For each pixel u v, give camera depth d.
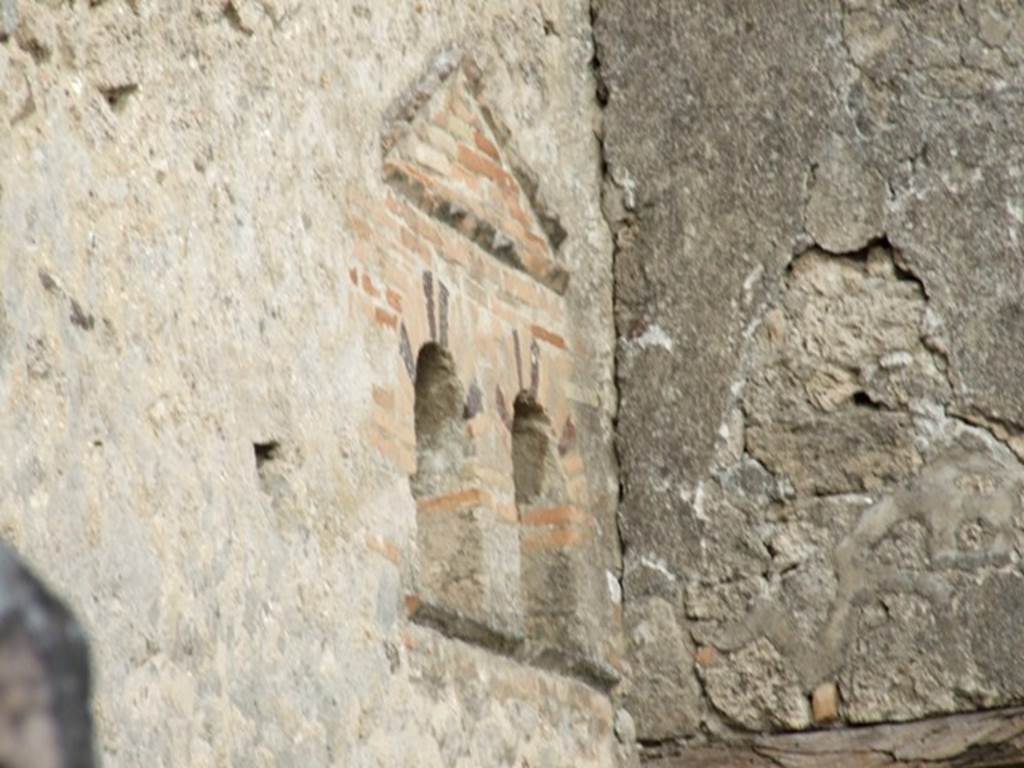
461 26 14.69
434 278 13.77
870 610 15.63
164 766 9.59
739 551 15.98
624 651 16.03
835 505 15.88
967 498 15.62
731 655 15.84
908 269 16.03
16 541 8.62
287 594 11.09
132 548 9.59
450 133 14.23
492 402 14.41
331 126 12.53
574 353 16.03
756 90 16.56
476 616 13.67
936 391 15.84
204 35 11.15
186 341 10.45
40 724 2.80
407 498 12.84
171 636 9.84
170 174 10.58
